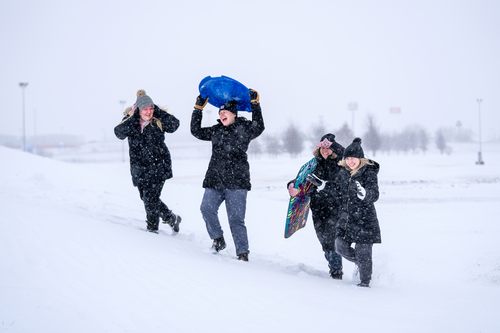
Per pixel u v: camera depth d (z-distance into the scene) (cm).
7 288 385
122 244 534
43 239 509
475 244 938
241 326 353
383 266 743
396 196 1961
